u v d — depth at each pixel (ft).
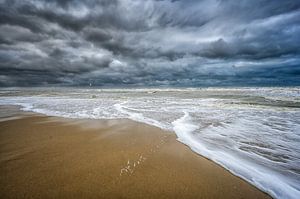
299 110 47.39
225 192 14.05
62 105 62.13
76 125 34.17
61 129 31.35
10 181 15.17
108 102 71.46
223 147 22.97
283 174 16.55
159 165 18.30
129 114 44.98
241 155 20.57
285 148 22.49
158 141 25.21
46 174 16.35
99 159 19.53
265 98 76.74
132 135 27.94
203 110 49.70
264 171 17.07
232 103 62.64
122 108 54.85
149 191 14.12
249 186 14.79
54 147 22.95
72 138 26.50
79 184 14.85
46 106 59.77
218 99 78.23
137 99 84.28
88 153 21.08
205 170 17.35
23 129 31.37
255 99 73.72
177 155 20.67
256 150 21.94
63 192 13.80
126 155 20.62
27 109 53.47
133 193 13.85
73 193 13.71
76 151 21.68
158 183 15.17
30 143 24.41
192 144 23.99
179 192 14.05
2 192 13.70
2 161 18.94
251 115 41.96
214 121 36.60
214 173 16.80
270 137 26.58
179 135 27.84
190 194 13.82
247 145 23.56
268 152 21.36
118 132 29.53
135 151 21.79
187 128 31.63
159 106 58.75
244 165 18.24
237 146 23.24
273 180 15.56
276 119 37.73
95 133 28.96
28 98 91.45
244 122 35.50
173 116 42.06
